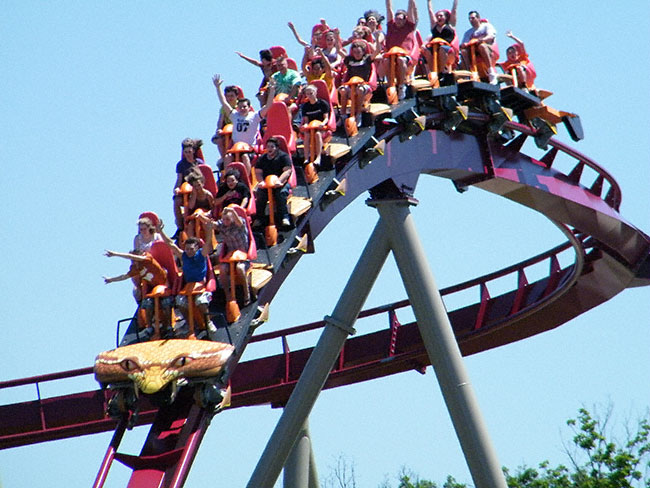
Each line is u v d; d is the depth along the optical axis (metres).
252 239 62.34
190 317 59.81
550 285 102.00
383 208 78.75
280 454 75.88
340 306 78.88
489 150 85.38
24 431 88.06
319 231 71.06
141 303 61.62
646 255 99.94
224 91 75.38
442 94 79.06
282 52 85.19
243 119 73.62
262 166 67.25
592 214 92.94
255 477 75.50
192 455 55.16
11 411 87.50
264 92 81.00
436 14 81.88
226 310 61.41
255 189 67.31
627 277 101.44
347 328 78.44
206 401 56.72
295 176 68.06
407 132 78.19
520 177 87.50
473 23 84.44
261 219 66.88
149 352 56.19
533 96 85.56
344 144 72.31
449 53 80.69
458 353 77.62
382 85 78.00
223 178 67.12
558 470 139.12
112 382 56.16
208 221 59.84
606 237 95.44
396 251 78.38
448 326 77.88
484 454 76.12
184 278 60.47
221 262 61.62
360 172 74.50
